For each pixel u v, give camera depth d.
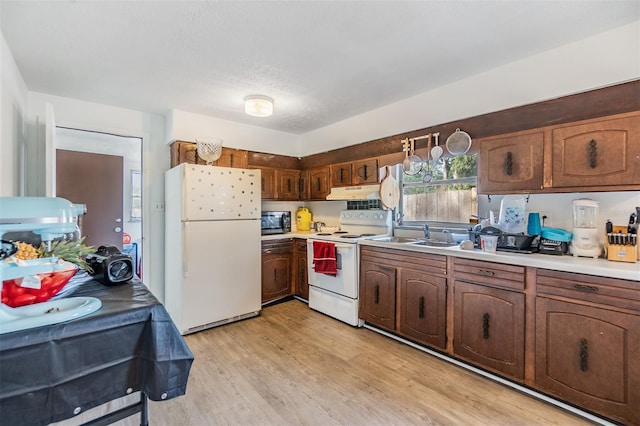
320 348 2.61
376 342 2.73
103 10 1.64
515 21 1.78
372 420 1.72
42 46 2.00
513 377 1.99
